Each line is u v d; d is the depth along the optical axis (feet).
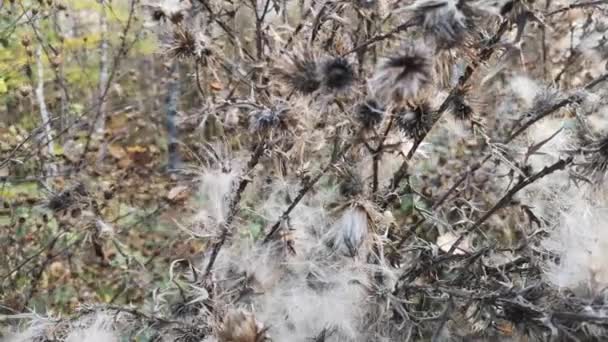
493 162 1.96
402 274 1.58
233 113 1.84
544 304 1.28
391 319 1.62
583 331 1.19
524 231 1.63
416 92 1.18
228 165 1.74
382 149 1.44
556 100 1.59
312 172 1.85
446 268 1.69
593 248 1.45
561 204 1.64
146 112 5.19
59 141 3.70
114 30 4.57
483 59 1.41
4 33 3.26
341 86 1.29
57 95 3.87
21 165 3.02
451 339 1.62
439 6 1.11
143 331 1.79
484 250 1.51
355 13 1.73
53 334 1.64
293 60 1.33
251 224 1.96
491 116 2.03
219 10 1.85
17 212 2.89
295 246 1.66
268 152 1.62
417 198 2.11
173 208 3.04
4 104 3.54
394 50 1.26
